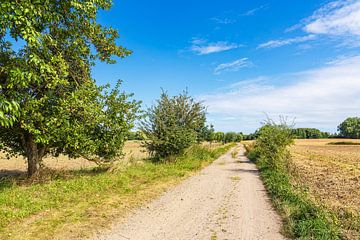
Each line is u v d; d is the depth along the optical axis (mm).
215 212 8914
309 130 161375
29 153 12914
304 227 6977
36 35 9266
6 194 9484
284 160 18906
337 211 8977
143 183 13211
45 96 11539
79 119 13242
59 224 7258
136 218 8086
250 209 9344
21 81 9664
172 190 12195
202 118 22906
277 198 10625
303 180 16016
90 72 14391
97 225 7348
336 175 18828
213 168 21969
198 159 25469
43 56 10977
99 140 13836
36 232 6688
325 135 159875
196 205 9750
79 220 7613
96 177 13023
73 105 12102
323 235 6582
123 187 11852
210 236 6840
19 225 7094
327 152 54125
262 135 20609
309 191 12344
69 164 22312
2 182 11656
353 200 10914
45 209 8461
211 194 11648
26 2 8766
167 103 22031
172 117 21422
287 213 8445
